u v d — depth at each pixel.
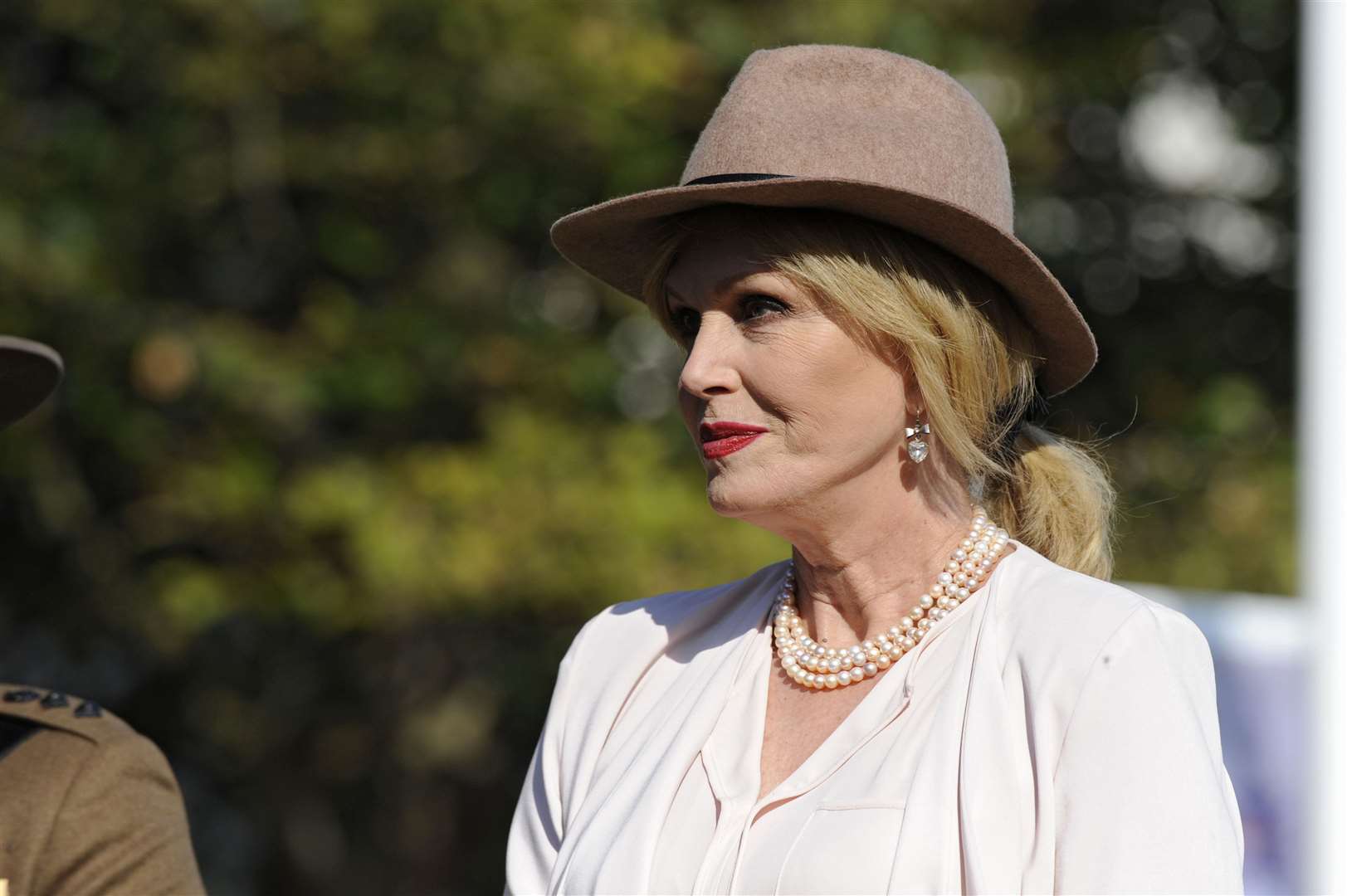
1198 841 6.71
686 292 8.25
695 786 7.79
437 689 30.09
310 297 27.91
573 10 25.53
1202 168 31.58
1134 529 29.98
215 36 25.36
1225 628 14.23
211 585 26.56
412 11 24.95
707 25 26.36
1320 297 14.05
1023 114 28.53
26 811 9.21
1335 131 14.23
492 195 26.75
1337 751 13.23
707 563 25.64
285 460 27.14
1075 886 6.73
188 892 9.59
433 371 26.91
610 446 26.53
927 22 27.17
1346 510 13.50
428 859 32.09
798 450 7.90
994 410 8.28
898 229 7.87
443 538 25.58
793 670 8.13
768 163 7.99
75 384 26.08
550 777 8.69
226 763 30.86
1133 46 29.84
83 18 25.39
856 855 6.98
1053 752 6.96
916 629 7.87
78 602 28.31
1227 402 30.11
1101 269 31.55
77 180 26.31
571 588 25.69
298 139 26.53
